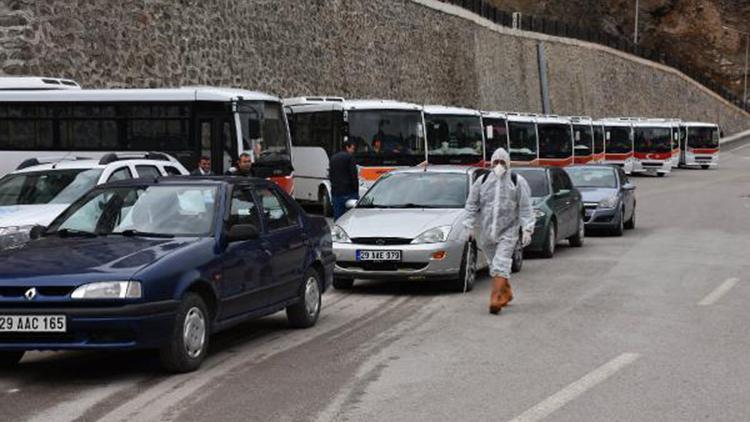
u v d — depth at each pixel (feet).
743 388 25.55
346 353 31.01
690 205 114.52
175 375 27.71
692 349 31.09
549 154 139.54
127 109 74.54
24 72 77.00
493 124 117.50
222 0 106.83
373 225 45.50
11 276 26.25
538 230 59.77
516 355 30.32
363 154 89.97
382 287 48.06
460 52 188.65
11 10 77.15
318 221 38.68
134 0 91.04
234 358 30.32
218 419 22.66
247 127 75.36
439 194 49.49
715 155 234.17
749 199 125.90
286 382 26.68
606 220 76.18
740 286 47.11
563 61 263.29
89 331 25.86
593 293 45.01
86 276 26.11
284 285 34.12
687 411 23.12
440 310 40.29
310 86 127.85
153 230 30.78
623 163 196.65
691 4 419.74
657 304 41.32
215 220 30.81
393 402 24.26
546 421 22.25
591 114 282.15
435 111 97.60
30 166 48.37
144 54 92.27
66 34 81.82
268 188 35.47
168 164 50.67
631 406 23.61
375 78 149.28
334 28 135.95
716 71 425.28
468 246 45.73
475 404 23.95
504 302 39.17
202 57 102.17
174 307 26.99
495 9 216.54
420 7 168.86
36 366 29.32
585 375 27.20
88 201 32.89
